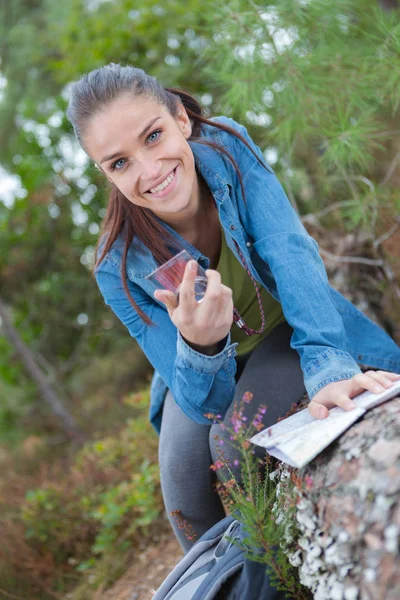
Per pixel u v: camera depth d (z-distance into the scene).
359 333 1.97
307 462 1.27
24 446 6.10
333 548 1.18
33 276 7.34
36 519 3.55
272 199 1.79
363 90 2.52
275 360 1.85
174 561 2.81
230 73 2.75
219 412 1.67
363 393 1.45
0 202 7.17
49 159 6.79
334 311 1.67
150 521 2.99
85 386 7.16
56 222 7.09
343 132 2.45
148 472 3.21
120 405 6.13
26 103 7.10
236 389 1.82
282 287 1.69
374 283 3.02
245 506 1.40
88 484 3.70
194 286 1.43
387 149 3.26
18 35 7.72
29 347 7.49
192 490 1.87
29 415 7.17
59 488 3.77
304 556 1.31
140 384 6.62
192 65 4.87
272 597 1.38
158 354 1.77
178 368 1.58
